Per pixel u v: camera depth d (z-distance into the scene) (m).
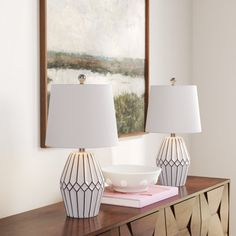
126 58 3.11
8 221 2.20
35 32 2.45
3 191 2.30
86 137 2.11
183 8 3.82
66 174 2.23
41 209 2.41
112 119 2.19
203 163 3.96
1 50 2.26
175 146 2.95
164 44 3.58
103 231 2.08
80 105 2.12
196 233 2.80
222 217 3.13
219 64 3.88
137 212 2.32
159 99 2.91
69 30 2.64
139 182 2.50
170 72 3.67
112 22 2.97
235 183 3.86
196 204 2.80
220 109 3.89
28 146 2.42
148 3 3.30
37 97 2.47
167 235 2.51
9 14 2.29
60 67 2.59
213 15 3.89
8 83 2.30
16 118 2.35
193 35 3.96
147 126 2.98
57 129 2.14
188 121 2.88
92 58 2.81
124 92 3.10
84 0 2.74
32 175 2.46
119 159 3.11
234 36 3.83
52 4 2.52
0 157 2.28
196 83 3.96
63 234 2.00
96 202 2.24
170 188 2.69
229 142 3.87
